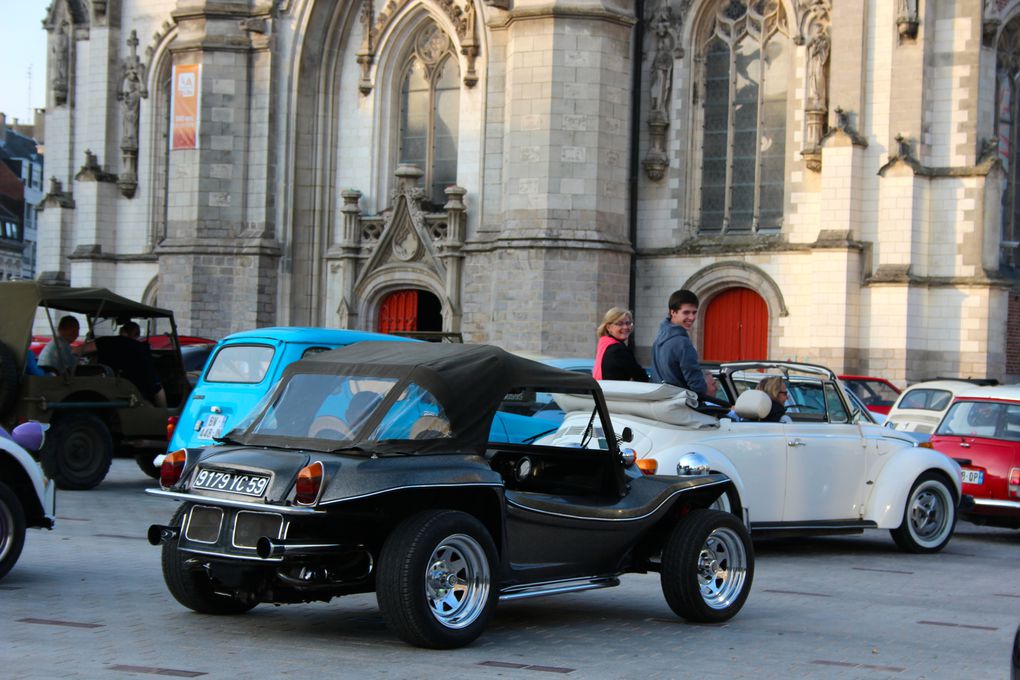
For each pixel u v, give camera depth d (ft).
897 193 100.99
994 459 60.39
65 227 153.99
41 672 28.27
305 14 127.75
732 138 111.55
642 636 34.68
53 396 67.00
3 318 67.31
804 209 107.45
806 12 107.34
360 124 128.77
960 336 100.27
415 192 122.93
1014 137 112.47
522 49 109.09
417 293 125.49
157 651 30.78
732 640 34.53
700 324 112.47
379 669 29.27
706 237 112.06
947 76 101.55
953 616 39.75
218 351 60.18
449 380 33.32
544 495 36.37
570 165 108.06
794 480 51.37
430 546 31.01
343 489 30.53
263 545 29.84
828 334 102.22
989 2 102.12
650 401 47.32
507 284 109.09
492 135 115.85
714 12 112.37
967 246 100.53
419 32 126.41
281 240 128.88
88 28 153.58
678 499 37.24
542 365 35.29
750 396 49.24
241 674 28.50
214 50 128.67
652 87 113.60
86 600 37.29
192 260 128.57
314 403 33.99
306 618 35.83
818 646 34.12
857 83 102.78
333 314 128.98
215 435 58.18
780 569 49.62
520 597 33.55
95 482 68.59
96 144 150.51
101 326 82.58
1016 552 58.08
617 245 109.40
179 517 33.50
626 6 110.83
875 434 55.01
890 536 61.98
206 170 129.08
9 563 38.75
